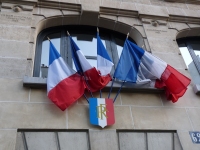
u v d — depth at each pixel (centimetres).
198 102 694
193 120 650
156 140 597
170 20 917
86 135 565
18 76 619
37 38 775
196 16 945
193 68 855
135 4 910
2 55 645
